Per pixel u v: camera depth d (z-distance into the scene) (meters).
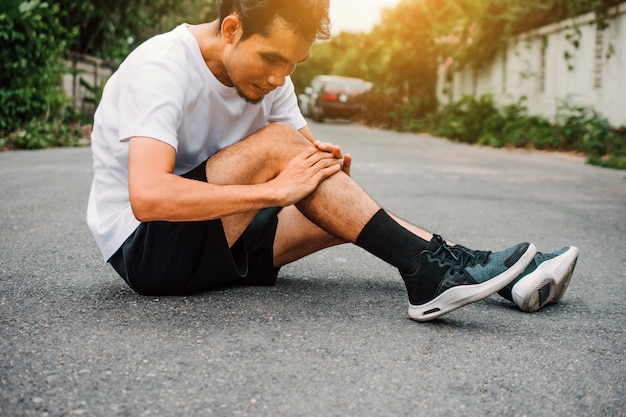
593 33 11.66
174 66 1.87
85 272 2.47
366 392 1.44
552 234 3.78
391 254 1.92
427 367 1.60
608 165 8.34
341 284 2.40
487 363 1.64
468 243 3.46
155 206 1.78
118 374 1.50
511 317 2.06
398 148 11.55
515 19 13.88
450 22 17.42
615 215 4.57
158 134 1.80
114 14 14.27
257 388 1.44
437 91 20.84
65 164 6.80
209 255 2.02
